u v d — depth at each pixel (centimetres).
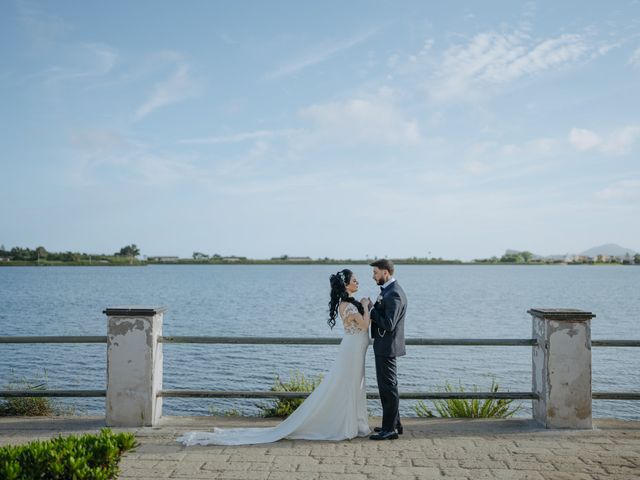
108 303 5284
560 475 488
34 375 1808
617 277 17650
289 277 16725
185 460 528
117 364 639
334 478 480
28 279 13675
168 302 5556
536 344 651
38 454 334
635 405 1446
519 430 625
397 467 509
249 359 2145
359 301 616
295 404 796
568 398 627
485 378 1772
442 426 646
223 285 10400
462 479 478
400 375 1825
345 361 600
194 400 1473
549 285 10662
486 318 3894
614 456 537
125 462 521
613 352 2306
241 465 514
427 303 5438
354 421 600
